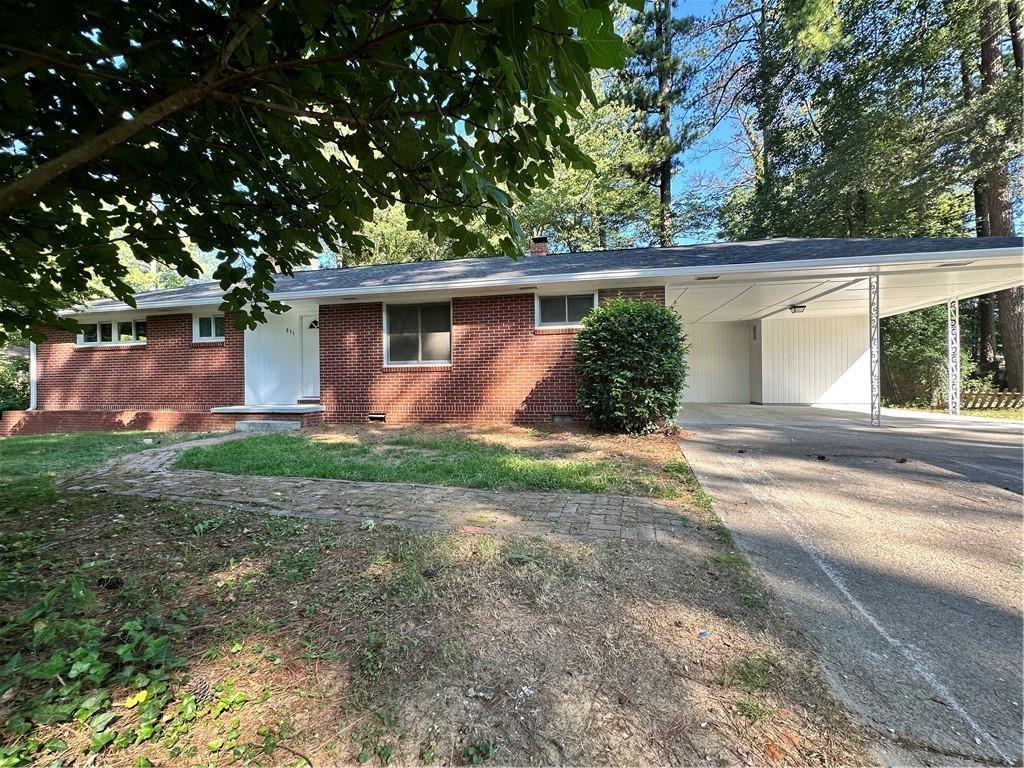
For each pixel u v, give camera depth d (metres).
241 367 10.09
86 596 2.10
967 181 11.81
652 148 19.47
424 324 9.15
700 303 10.87
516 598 2.38
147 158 2.81
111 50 2.22
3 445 7.38
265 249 3.64
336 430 8.26
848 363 12.90
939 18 12.03
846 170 13.14
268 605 2.32
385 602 2.34
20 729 1.49
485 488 4.40
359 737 1.52
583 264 8.74
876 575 2.70
